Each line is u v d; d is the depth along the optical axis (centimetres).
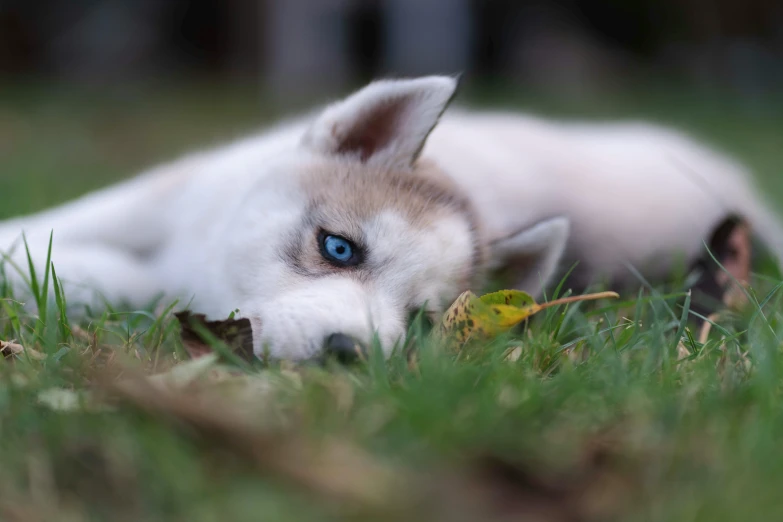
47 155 171
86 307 73
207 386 57
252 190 76
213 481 50
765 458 51
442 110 76
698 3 313
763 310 74
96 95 268
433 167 79
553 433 53
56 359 60
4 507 49
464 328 65
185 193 86
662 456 51
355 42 292
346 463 50
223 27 321
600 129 109
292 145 80
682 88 300
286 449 51
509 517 49
